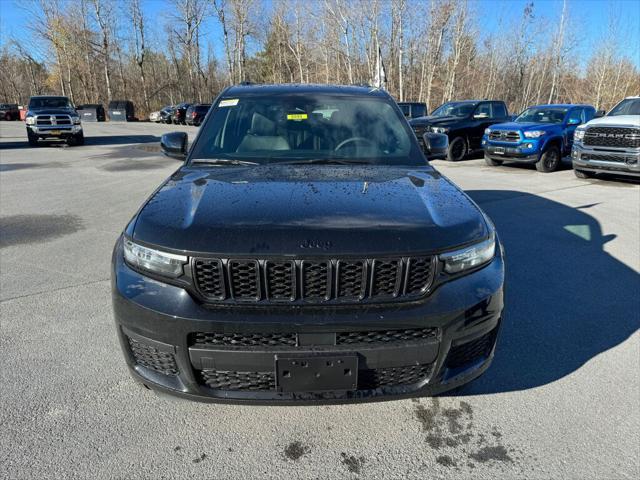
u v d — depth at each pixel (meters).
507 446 2.29
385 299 1.97
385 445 2.30
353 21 37.06
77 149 16.69
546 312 3.69
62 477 2.08
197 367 2.00
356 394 2.04
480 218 2.35
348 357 1.93
